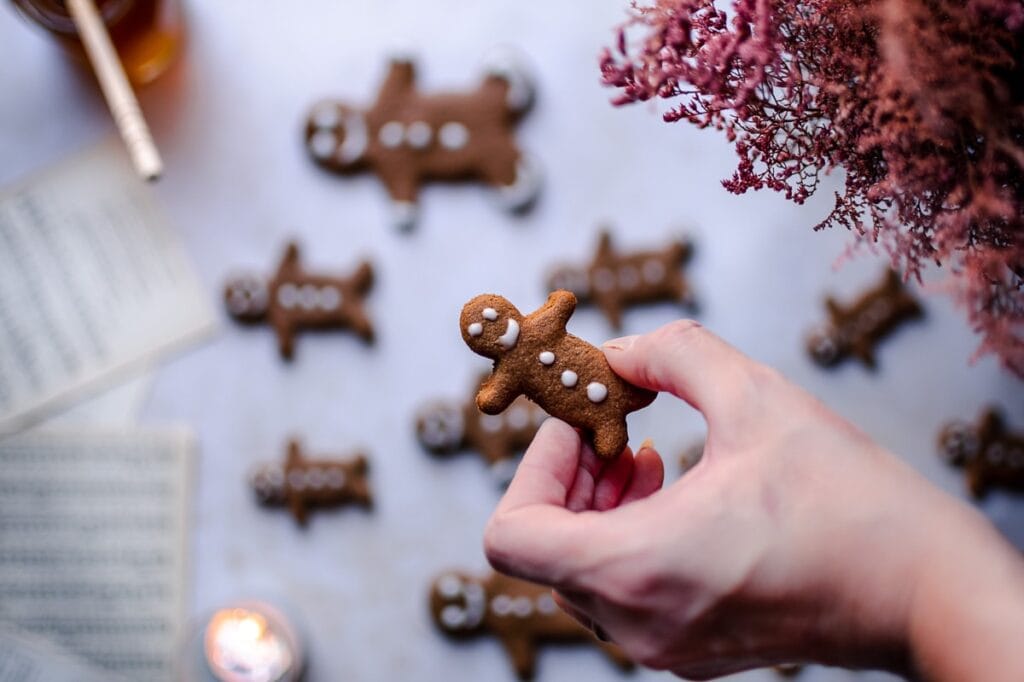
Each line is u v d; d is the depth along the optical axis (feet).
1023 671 1.19
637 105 2.16
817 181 1.37
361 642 2.15
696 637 1.37
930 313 2.13
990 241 1.30
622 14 2.17
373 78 2.20
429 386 2.17
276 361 2.17
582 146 2.17
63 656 2.15
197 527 2.17
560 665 2.14
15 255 2.18
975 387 2.13
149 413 2.18
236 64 2.20
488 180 2.16
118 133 2.19
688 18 1.29
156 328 2.18
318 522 2.16
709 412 1.40
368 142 2.17
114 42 2.09
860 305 2.13
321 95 2.19
